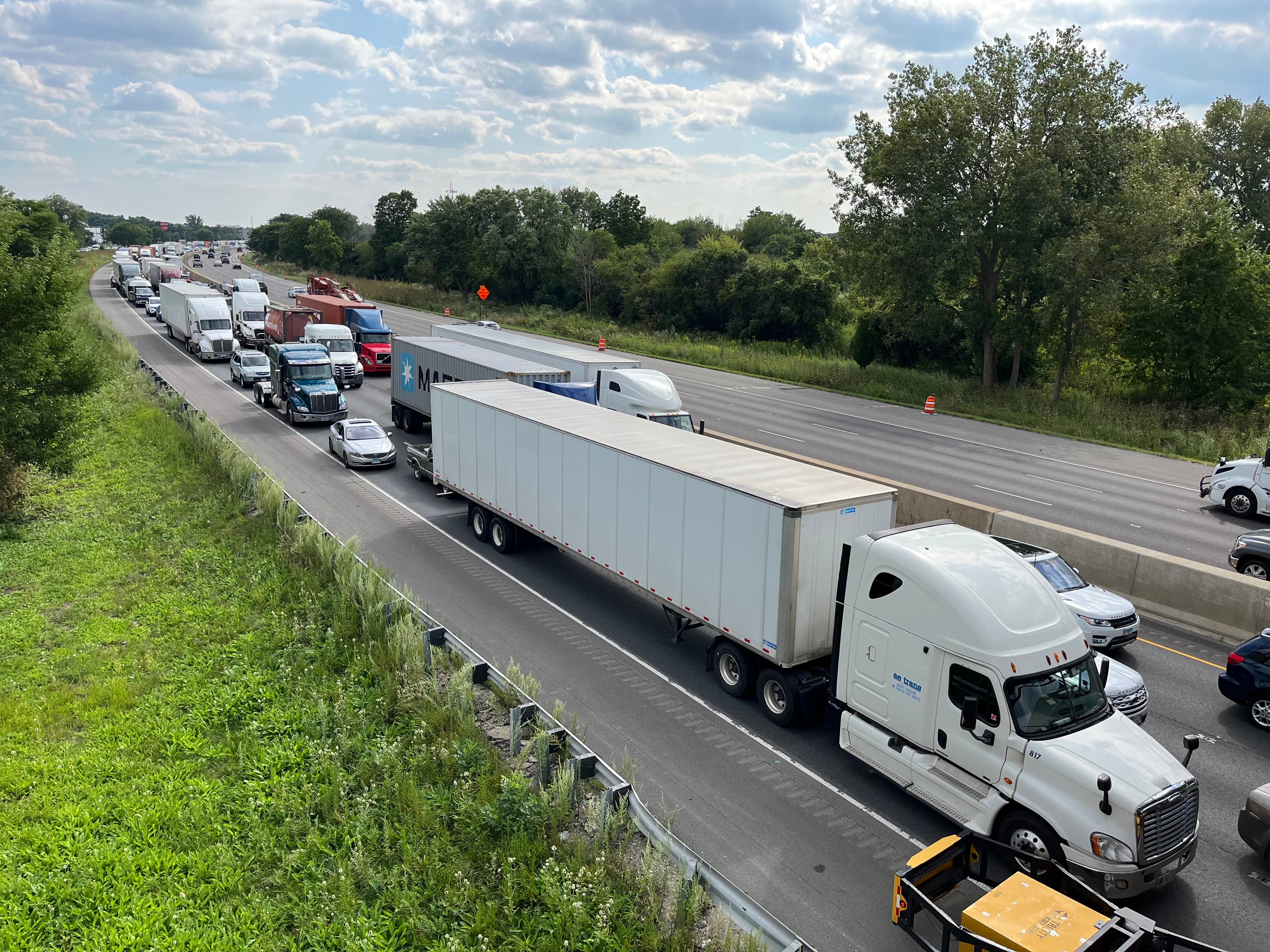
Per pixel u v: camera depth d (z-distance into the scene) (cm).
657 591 1423
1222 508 2414
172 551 1850
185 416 2992
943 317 4331
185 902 833
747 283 6456
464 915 817
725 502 1241
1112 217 3609
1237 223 5922
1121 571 1703
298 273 13675
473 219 9119
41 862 880
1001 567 996
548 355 2883
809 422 3591
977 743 923
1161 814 827
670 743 1166
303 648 1375
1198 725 1243
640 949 778
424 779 1039
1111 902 809
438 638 1357
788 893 877
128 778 1038
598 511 1554
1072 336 3972
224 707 1191
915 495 2045
